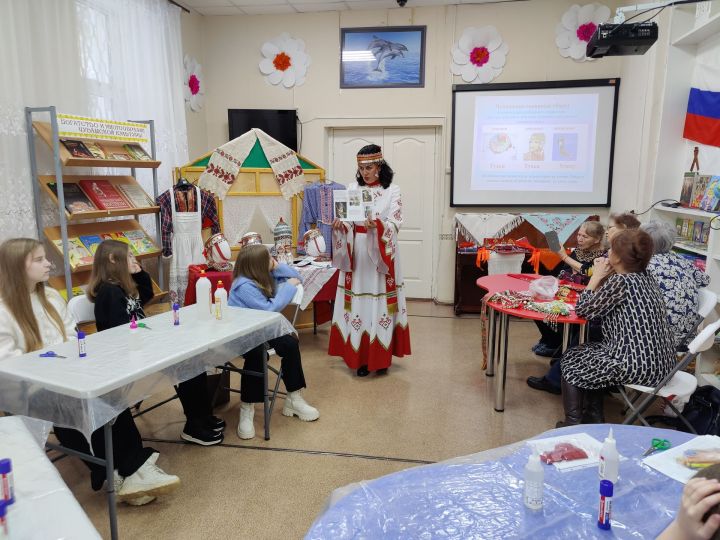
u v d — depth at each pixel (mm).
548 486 1238
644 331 2299
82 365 1852
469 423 2852
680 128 3707
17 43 2979
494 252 4730
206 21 5398
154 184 3938
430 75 5207
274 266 3012
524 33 4992
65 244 3033
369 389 3326
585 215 5039
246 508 2096
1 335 2072
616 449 1283
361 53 5266
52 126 2926
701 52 3514
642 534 1065
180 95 4723
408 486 1235
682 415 2588
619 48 3174
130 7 4004
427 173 5512
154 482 2068
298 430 2777
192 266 3752
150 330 2295
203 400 2617
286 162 4289
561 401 3148
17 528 1001
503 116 5121
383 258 3264
